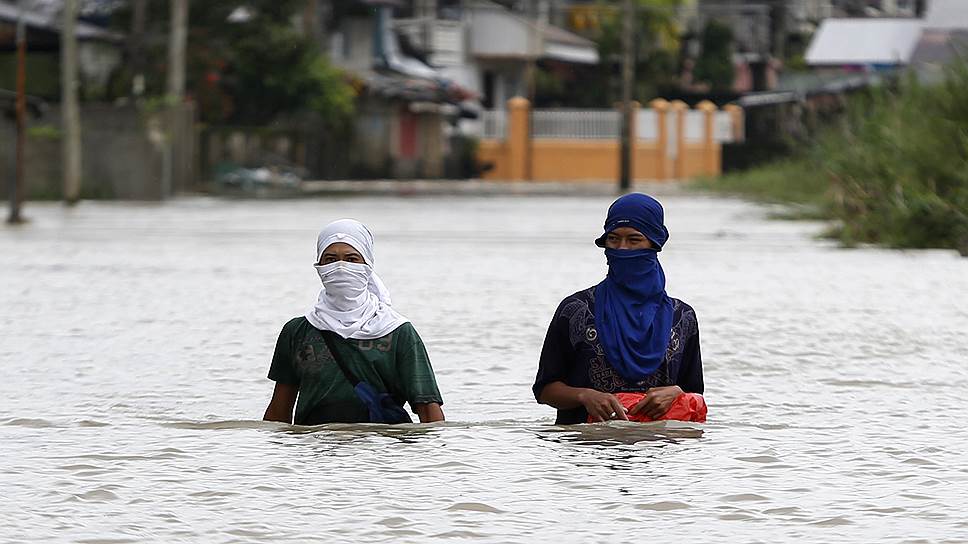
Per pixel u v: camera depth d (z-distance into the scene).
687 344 19.81
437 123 171.38
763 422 21.83
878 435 20.81
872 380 26.31
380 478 17.72
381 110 162.62
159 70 137.38
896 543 14.97
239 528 15.48
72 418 22.14
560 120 175.62
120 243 64.25
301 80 143.62
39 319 35.66
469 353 29.64
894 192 63.78
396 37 184.38
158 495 16.95
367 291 20.16
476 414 22.61
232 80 145.88
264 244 63.66
